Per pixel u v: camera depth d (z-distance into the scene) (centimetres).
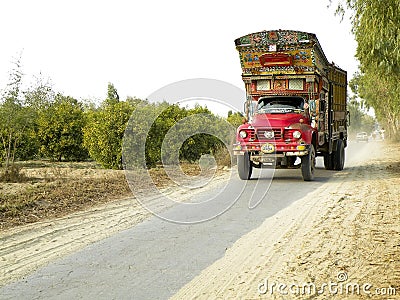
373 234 806
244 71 1608
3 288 571
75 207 1070
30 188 1220
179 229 866
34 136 2138
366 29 1313
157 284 582
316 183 1463
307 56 1518
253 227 875
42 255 706
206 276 610
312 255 693
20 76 1736
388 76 1681
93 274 620
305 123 1482
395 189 1305
